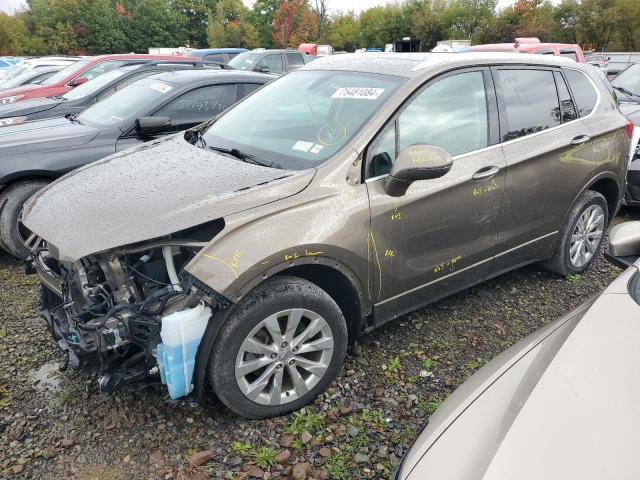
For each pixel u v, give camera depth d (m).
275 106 3.53
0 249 5.05
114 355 2.44
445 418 1.82
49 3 49.97
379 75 3.28
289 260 2.55
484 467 1.50
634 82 7.79
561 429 1.57
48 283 2.89
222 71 6.00
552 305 3.98
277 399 2.73
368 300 2.97
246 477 2.43
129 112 5.24
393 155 2.97
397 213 2.91
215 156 3.16
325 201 2.70
